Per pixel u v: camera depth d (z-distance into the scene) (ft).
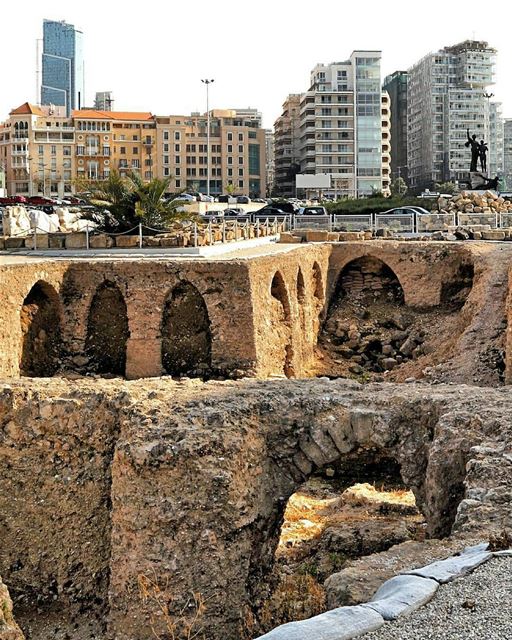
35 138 460.96
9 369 74.08
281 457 47.98
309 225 168.25
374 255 121.70
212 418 45.55
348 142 451.12
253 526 44.39
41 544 47.75
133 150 468.75
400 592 27.68
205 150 475.31
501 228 151.74
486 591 27.76
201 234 111.75
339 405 48.70
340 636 25.00
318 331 114.21
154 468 43.01
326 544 52.75
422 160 591.37
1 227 136.56
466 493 39.50
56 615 46.70
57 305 84.79
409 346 109.09
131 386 50.96
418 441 47.52
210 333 84.17
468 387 53.16
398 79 648.38
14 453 48.34
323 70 456.04
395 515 59.88
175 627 40.78
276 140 530.27
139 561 42.09
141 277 84.99
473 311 98.17
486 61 567.59
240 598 42.22
